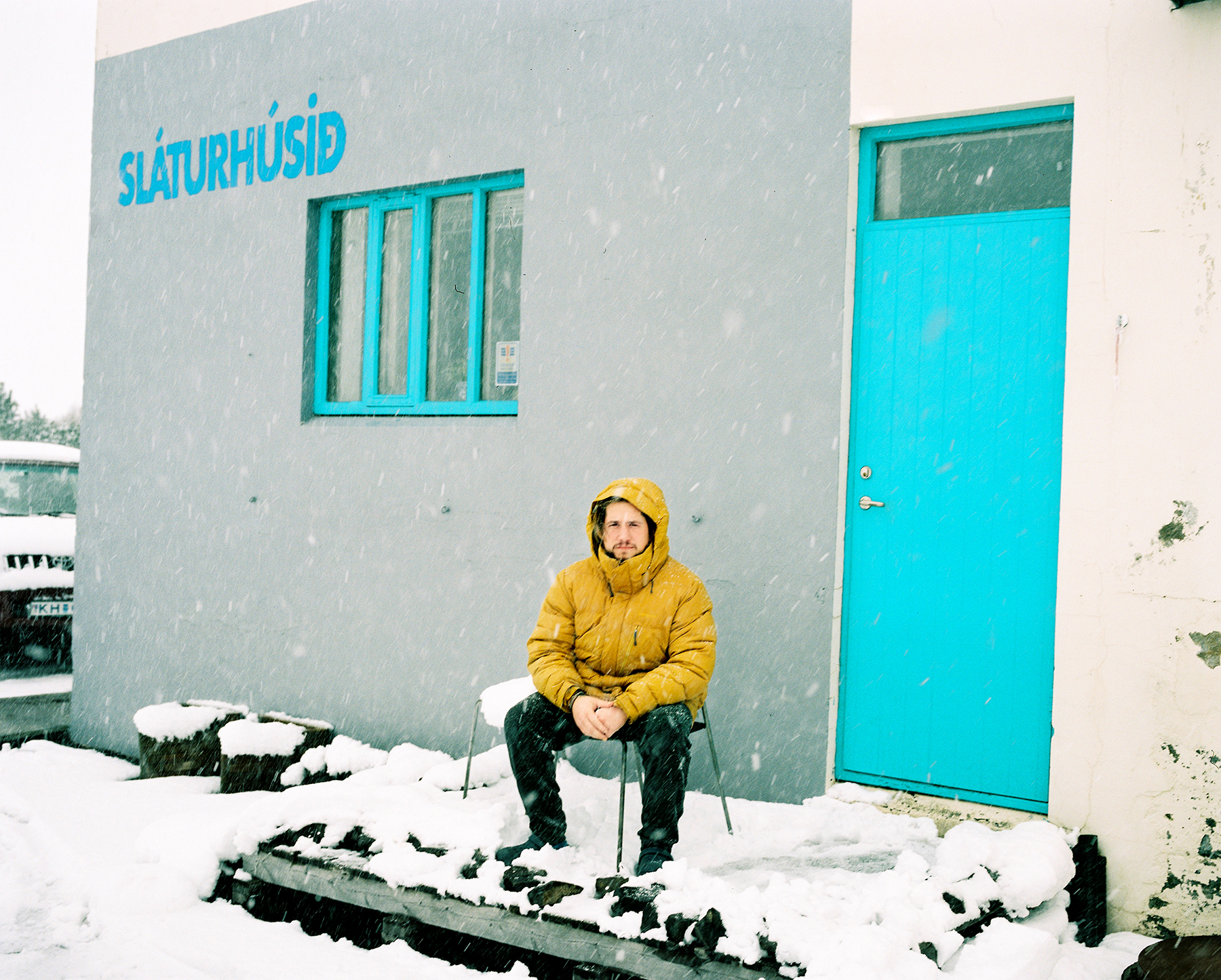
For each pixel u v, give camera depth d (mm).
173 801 4953
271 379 5848
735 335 4395
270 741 5164
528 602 4918
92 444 6652
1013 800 3912
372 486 5434
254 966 3334
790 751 4238
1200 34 3482
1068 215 3824
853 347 4234
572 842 3771
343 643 5527
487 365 5328
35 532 8453
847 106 4148
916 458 4105
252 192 5961
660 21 4594
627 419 4660
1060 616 3727
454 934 3486
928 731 4074
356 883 3520
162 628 6293
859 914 2910
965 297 4016
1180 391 3520
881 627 4168
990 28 3861
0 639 8086
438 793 4258
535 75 4953
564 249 4855
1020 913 3215
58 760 6086
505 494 5004
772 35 4324
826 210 4191
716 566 4426
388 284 5668
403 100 5395
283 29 5836
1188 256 3506
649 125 4621
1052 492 3844
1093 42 3666
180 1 6301
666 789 3332
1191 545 3496
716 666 4410
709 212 4469
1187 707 3504
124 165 6543
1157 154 3557
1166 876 3541
